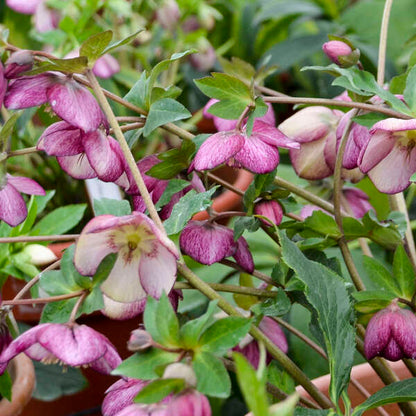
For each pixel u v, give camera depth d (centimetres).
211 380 46
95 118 55
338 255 101
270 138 58
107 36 53
